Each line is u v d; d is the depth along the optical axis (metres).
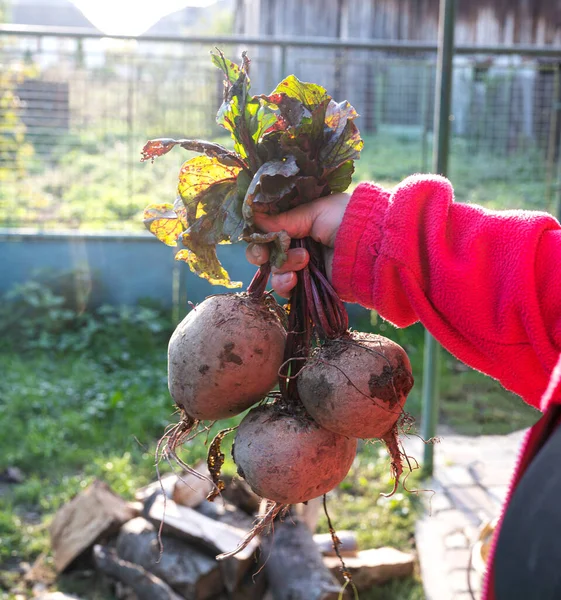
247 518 3.19
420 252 1.19
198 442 4.29
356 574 3.14
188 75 6.29
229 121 1.28
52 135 6.36
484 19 10.97
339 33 10.42
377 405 1.19
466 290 1.14
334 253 1.27
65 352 5.93
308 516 3.20
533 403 1.17
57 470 4.18
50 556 3.41
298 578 2.80
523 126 8.76
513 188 8.12
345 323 1.28
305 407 1.24
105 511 3.33
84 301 6.40
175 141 1.29
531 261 1.12
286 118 1.27
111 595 3.14
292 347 1.28
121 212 6.55
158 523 3.11
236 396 1.25
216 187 1.35
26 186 6.42
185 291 6.30
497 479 4.04
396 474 1.33
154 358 5.81
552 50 5.69
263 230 1.29
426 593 3.09
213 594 2.93
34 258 6.35
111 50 6.22
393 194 1.24
